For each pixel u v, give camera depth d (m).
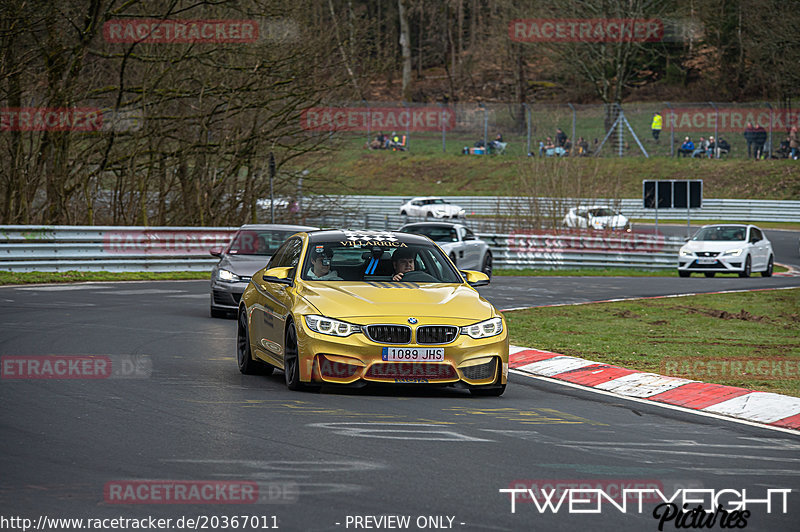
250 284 41.38
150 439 26.11
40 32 98.62
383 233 40.06
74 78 99.56
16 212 100.88
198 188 115.00
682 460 25.77
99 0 99.00
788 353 49.19
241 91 109.31
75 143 106.50
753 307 75.06
